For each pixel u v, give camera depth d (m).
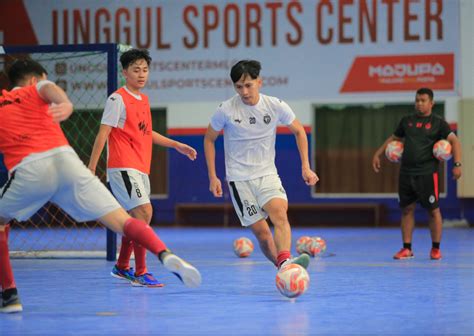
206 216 29.06
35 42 29.95
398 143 15.48
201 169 28.92
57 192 8.09
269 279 11.84
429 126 14.99
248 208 10.00
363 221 28.22
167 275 12.34
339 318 8.11
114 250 15.18
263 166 10.05
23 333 7.34
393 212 27.92
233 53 28.78
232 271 13.08
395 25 27.73
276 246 9.73
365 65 27.97
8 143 8.02
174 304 9.18
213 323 7.83
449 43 27.38
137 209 10.80
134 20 29.39
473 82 27.16
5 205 8.09
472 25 27.14
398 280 11.62
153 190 29.50
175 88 29.08
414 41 27.62
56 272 12.93
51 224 27.73
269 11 28.53
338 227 27.50
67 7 29.78
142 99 11.09
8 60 23.83
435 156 14.84
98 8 29.64
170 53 29.11
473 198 27.08
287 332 7.30
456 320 7.98
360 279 11.76
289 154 28.31
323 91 28.22
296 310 8.67
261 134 10.02
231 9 28.77
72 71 27.53
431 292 10.24
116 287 10.88
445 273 12.58
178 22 29.09
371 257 15.72
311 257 15.88
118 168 10.82
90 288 10.77
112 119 10.73
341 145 28.36
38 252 15.91
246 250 16.00
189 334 7.23
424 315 8.31
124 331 7.41
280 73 28.48
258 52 28.61
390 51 27.78
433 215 15.05
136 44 29.36
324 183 28.42
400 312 8.52
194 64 28.98
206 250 18.02
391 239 21.19
